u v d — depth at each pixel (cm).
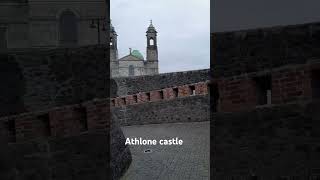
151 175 686
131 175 691
